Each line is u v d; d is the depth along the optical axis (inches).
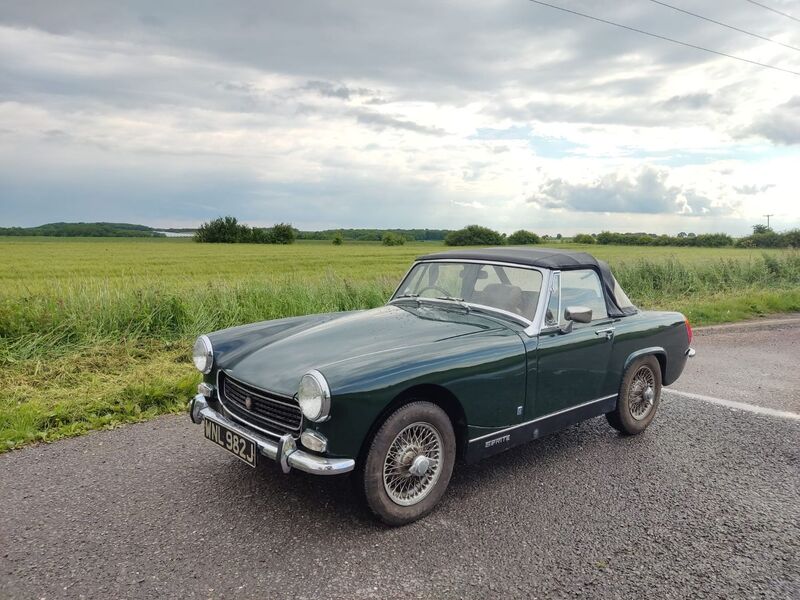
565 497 140.9
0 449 162.6
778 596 102.6
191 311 338.6
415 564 110.6
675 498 141.2
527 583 105.2
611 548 117.8
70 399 205.6
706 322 426.9
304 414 113.6
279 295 389.7
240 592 100.5
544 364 149.6
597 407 170.7
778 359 308.2
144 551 112.9
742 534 124.4
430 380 124.2
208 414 139.6
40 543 115.0
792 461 166.4
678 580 107.0
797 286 627.2
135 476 147.8
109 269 1128.8
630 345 178.1
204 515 127.8
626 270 579.5
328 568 108.5
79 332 294.7
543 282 155.4
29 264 1283.2
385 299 410.9
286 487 142.8
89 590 100.0
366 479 118.7
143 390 210.7
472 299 167.3
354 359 123.2
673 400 229.3
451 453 131.5
